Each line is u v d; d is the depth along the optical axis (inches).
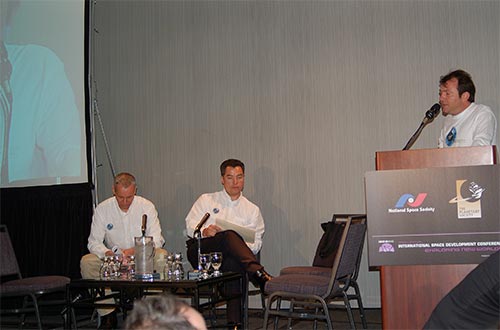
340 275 134.9
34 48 204.1
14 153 203.9
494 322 82.3
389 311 102.1
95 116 231.0
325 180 207.5
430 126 199.0
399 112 202.2
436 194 97.3
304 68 211.5
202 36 223.0
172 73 225.6
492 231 95.5
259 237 186.5
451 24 199.6
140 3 230.7
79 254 207.0
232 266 161.8
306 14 212.2
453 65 198.8
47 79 202.7
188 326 36.0
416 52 201.9
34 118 202.8
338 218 196.2
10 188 206.1
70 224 207.9
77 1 201.6
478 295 79.7
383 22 205.0
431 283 100.6
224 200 188.1
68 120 200.1
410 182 98.3
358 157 204.8
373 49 205.3
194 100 222.5
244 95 217.0
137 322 36.1
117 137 229.8
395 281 102.0
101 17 233.6
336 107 207.5
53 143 201.0
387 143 202.5
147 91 227.9
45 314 205.6
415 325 100.9
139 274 138.0
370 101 204.7
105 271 142.1
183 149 222.7
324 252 171.9
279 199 211.5
